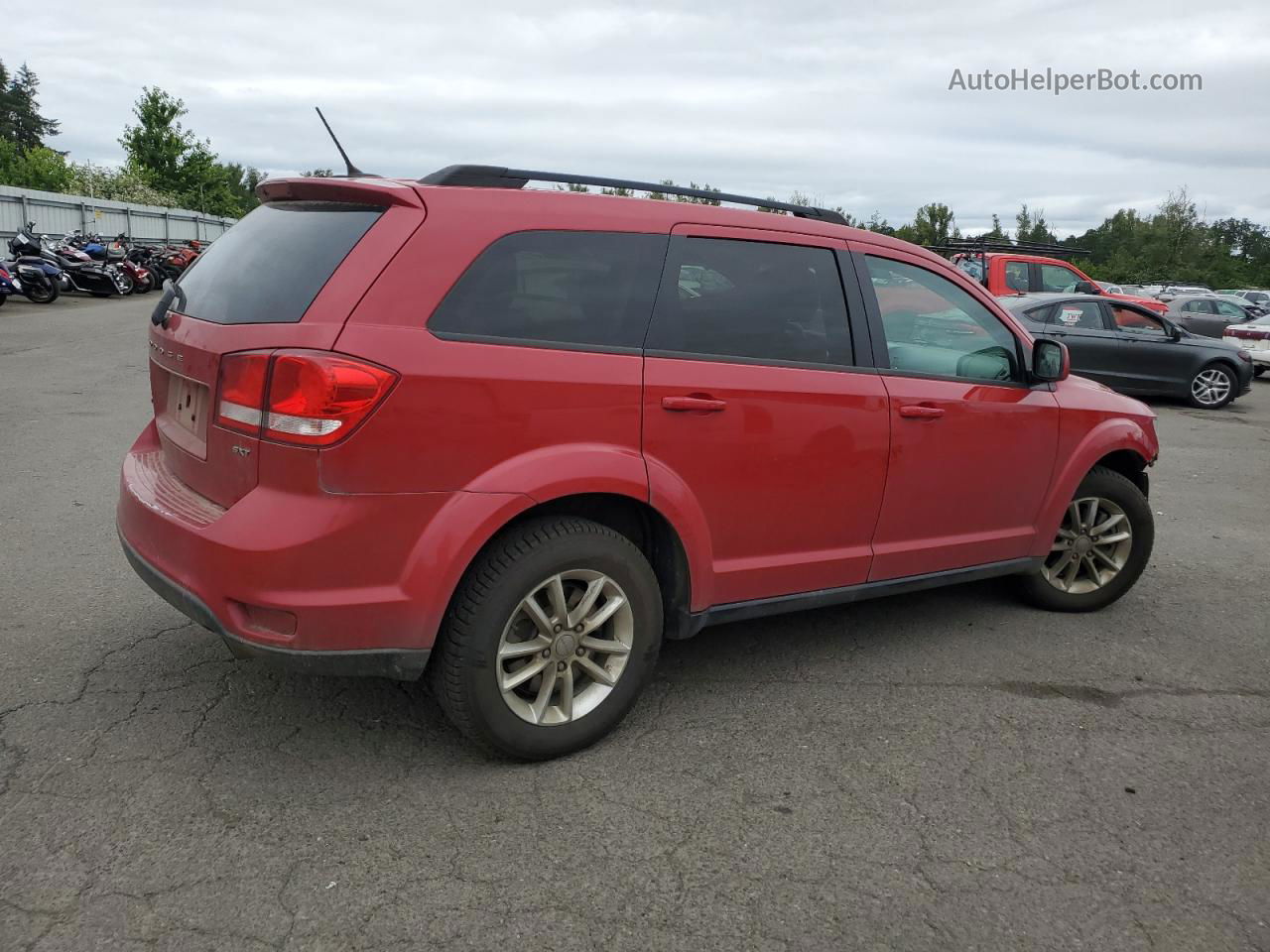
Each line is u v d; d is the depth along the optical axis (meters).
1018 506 4.40
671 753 3.31
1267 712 3.86
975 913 2.55
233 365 2.81
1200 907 2.63
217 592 2.75
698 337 3.37
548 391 2.98
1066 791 3.19
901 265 4.02
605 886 2.59
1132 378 13.78
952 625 4.66
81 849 2.62
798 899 2.57
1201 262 66.25
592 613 3.21
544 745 3.15
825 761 3.30
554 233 3.10
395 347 2.76
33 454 7.11
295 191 3.18
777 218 3.66
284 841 2.71
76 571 4.73
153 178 48.56
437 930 2.39
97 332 15.66
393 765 3.13
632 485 3.15
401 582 2.81
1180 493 8.10
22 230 22.55
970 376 4.20
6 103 92.19
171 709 3.42
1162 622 4.86
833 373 3.67
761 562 3.59
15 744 3.14
